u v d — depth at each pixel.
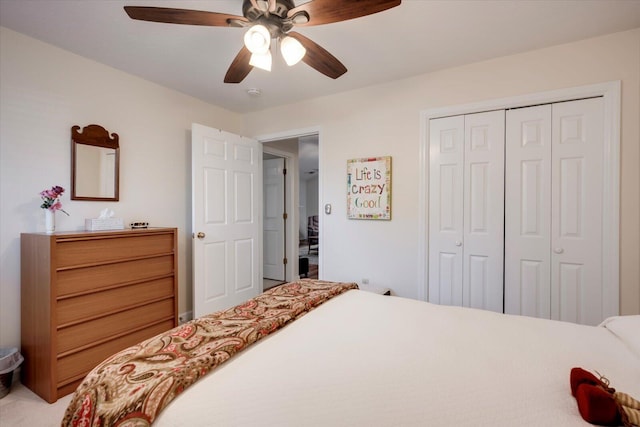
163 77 2.68
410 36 2.04
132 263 2.20
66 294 1.83
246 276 3.45
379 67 2.49
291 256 4.84
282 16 1.48
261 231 3.67
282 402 0.82
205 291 2.97
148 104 2.76
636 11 1.77
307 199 9.80
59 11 1.76
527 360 1.04
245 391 0.86
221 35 2.02
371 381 0.91
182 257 3.07
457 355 1.07
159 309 2.38
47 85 2.13
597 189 2.09
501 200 2.39
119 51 2.23
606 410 0.72
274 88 2.92
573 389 0.83
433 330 1.29
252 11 1.46
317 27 1.93
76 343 1.89
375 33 2.00
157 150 2.84
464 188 2.51
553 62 2.18
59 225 2.19
